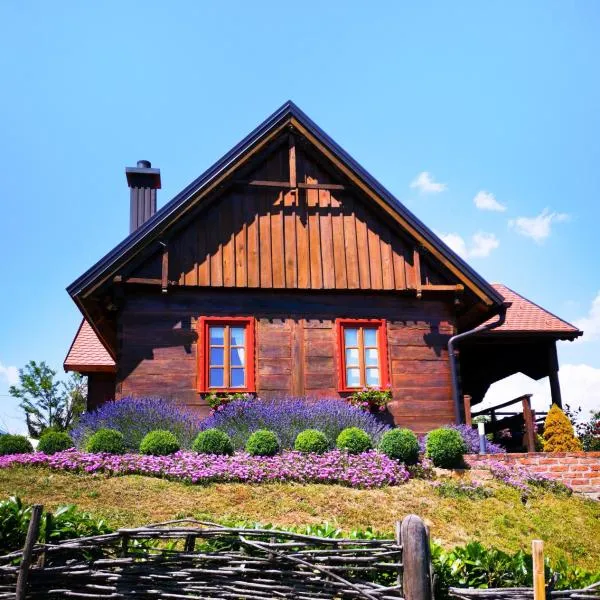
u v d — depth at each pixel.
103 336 17.31
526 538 10.66
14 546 5.84
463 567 5.91
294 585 5.50
